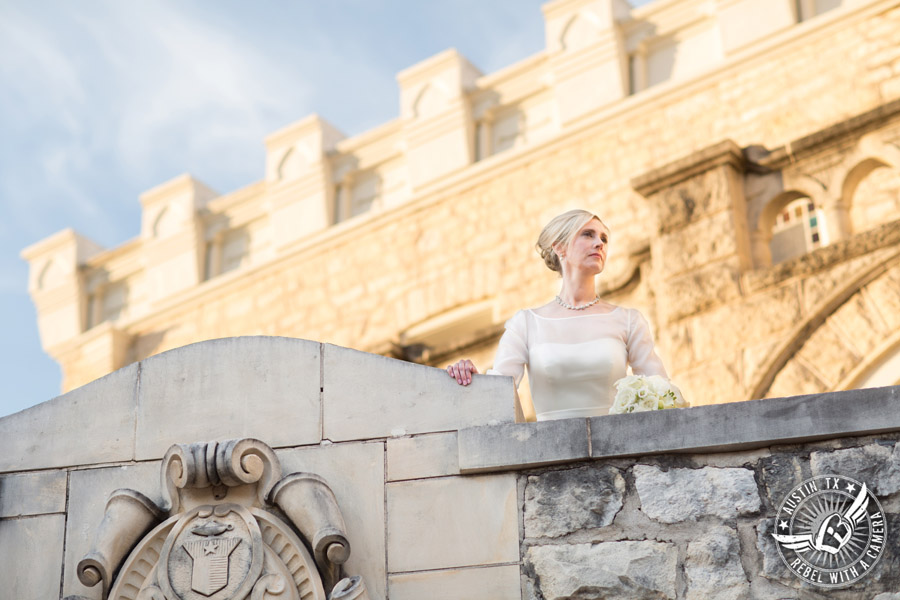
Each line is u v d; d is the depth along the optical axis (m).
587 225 5.79
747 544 4.62
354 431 5.08
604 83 11.63
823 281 9.20
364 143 12.97
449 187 12.18
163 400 5.27
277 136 13.54
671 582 4.63
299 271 12.89
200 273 13.67
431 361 11.42
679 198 10.12
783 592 4.54
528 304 11.30
